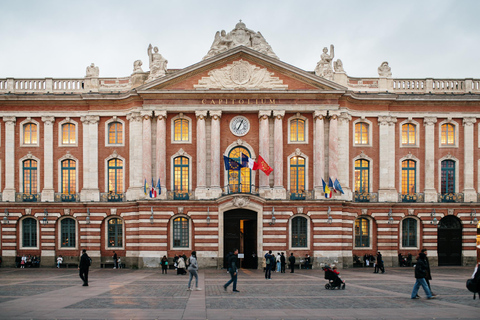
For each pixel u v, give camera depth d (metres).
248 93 40.81
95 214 42.03
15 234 42.50
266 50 41.91
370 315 15.83
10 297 20.00
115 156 42.59
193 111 41.19
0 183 42.88
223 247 40.12
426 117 43.38
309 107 41.16
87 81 43.19
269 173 39.56
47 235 42.34
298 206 40.22
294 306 17.78
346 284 26.55
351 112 42.62
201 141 40.88
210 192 40.50
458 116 43.56
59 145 43.03
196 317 15.24
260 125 41.22
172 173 41.44
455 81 44.09
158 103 41.09
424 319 15.20
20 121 43.22
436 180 43.44
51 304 17.83
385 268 40.62
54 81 43.69
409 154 43.31
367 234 42.91
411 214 42.75
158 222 40.22
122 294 21.25
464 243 43.09
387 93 42.62
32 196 42.69
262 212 40.16
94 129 42.69
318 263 39.91
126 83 43.31
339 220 40.31
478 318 15.37
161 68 42.06
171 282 27.61
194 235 40.34
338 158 41.56
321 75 42.28
